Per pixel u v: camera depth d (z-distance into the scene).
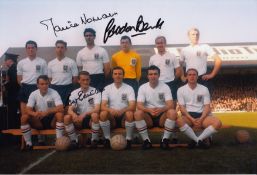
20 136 5.20
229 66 12.84
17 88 5.24
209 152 4.12
